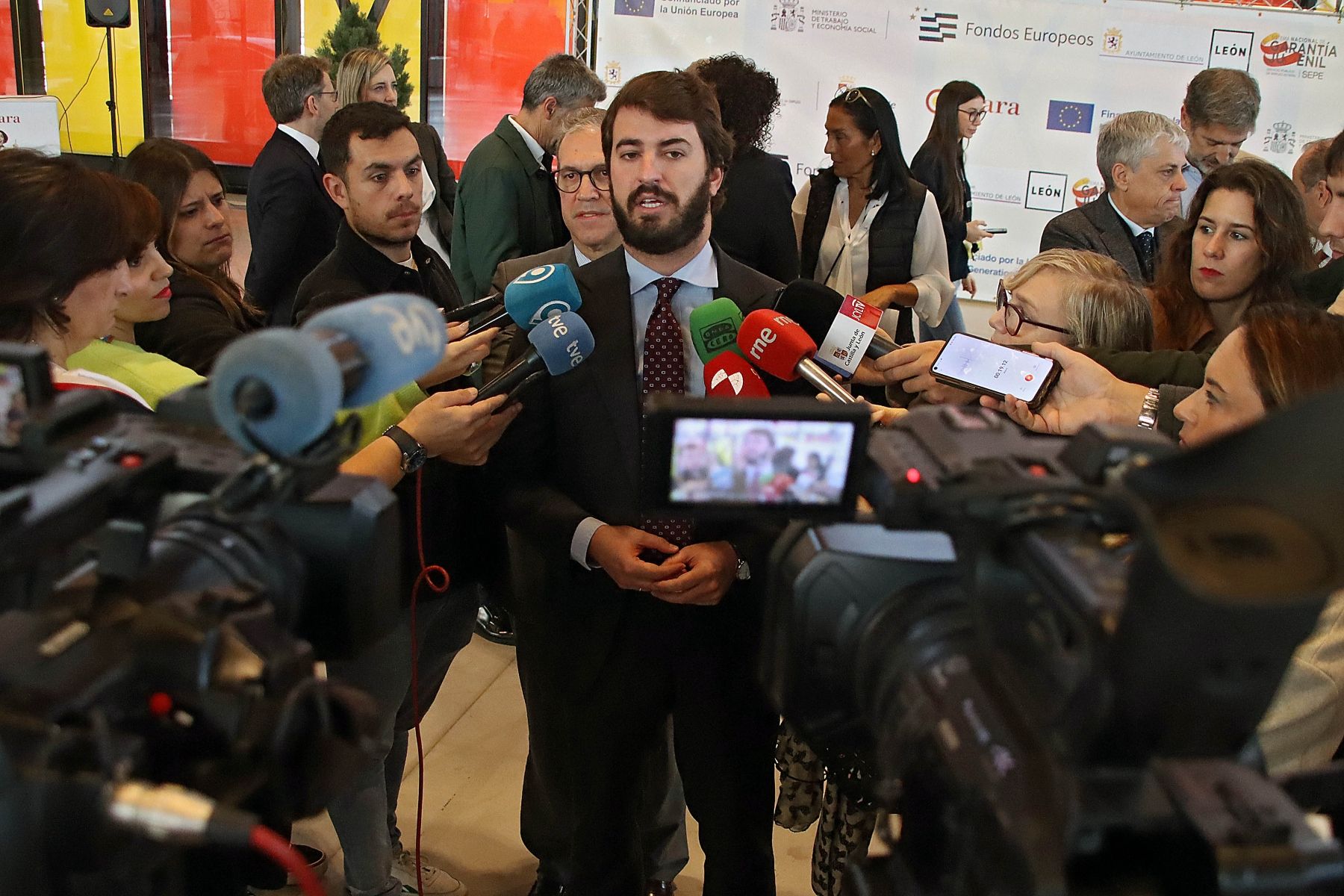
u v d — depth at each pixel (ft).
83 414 3.13
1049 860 2.19
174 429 3.29
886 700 3.07
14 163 5.29
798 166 17.99
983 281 18.54
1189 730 2.23
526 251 12.19
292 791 2.83
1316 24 16.85
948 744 2.61
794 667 3.47
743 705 6.26
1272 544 2.10
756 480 3.68
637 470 6.10
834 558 3.36
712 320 6.03
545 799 7.51
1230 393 4.88
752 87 11.35
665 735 6.86
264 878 3.13
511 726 10.37
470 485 7.22
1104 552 2.49
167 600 2.72
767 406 3.57
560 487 6.39
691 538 6.17
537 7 18.63
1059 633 2.63
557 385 6.20
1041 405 6.00
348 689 3.13
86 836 2.38
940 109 15.78
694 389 6.28
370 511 3.19
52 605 2.71
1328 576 1.99
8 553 2.47
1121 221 12.23
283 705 2.71
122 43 21.58
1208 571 2.03
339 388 2.79
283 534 3.16
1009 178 17.98
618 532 6.01
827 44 17.49
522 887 8.34
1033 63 17.42
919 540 3.37
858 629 3.27
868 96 12.87
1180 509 2.22
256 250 12.89
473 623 8.14
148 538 2.92
